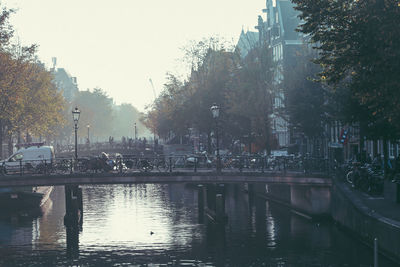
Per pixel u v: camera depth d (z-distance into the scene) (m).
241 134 74.00
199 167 50.84
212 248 39.19
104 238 44.31
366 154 51.09
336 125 57.91
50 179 47.00
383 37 25.91
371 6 26.48
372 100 29.12
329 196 45.91
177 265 35.09
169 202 67.50
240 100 69.06
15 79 68.25
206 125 78.44
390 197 37.34
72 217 51.19
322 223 44.97
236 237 42.50
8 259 37.59
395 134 42.94
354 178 40.66
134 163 49.84
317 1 28.20
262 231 44.06
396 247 27.14
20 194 58.78
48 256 38.38
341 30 28.03
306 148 78.31
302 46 62.19
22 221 53.69
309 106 58.66
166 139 120.62
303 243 37.88
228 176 48.00
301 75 59.94
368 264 30.64
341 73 29.30
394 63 26.05
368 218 31.67
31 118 78.75
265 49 69.19
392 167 51.94
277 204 60.47
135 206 64.00
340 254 33.69
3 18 63.97
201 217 53.22
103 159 49.38
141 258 37.25
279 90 65.31
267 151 68.31
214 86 78.31
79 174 47.31
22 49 68.50
